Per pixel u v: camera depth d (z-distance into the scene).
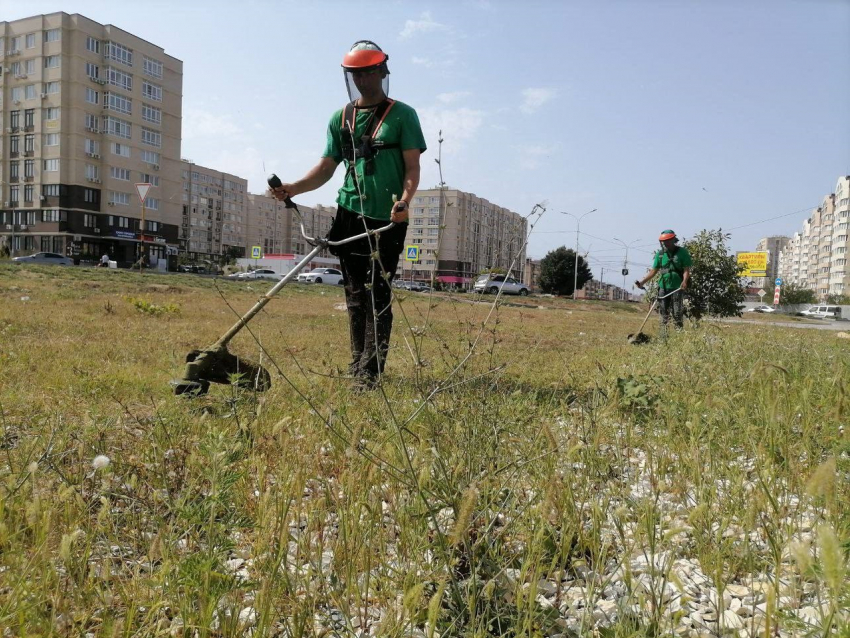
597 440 2.30
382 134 4.12
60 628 1.27
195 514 1.52
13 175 60.09
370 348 4.02
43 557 1.33
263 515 1.64
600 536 1.69
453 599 1.42
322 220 129.38
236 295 17.14
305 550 1.61
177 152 68.50
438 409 2.52
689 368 4.16
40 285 14.34
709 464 2.42
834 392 3.29
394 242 4.14
